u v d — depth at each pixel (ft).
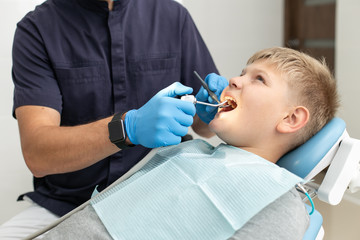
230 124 3.03
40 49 3.68
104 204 2.77
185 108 2.83
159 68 4.07
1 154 6.11
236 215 2.47
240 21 7.82
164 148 3.25
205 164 2.80
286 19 8.26
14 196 6.29
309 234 2.73
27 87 3.58
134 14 4.01
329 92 3.15
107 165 3.91
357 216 4.75
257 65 3.13
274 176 2.62
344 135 2.96
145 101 4.08
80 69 3.76
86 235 2.61
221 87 3.37
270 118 3.00
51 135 3.10
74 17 3.80
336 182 2.85
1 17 5.75
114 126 2.81
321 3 7.92
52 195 4.04
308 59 3.18
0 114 5.99
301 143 3.12
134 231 2.57
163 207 2.63
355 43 6.61
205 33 7.55
